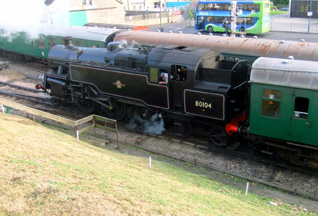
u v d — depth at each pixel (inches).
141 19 1870.1
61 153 297.0
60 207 196.2
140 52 489.7
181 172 359.6
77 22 1363.2
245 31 1317.7
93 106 553.9
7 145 283.7
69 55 581.0
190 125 450.9
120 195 217.8
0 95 673.0
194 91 417.1
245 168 388.2
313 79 341.4
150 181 273.1
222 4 1359.5
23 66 919.0
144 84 459.8
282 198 326.3
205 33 1433.3
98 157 320.2
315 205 313.3
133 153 421.7
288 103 357.4
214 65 450.6
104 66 510.3
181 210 212.5
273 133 377.7
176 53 436.8
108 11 1565.0
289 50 523.2
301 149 366.9
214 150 430.6
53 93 593.6
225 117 402.9
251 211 260.5
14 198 202.4
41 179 224.4
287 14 2050.9
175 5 2581.2
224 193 312.5
